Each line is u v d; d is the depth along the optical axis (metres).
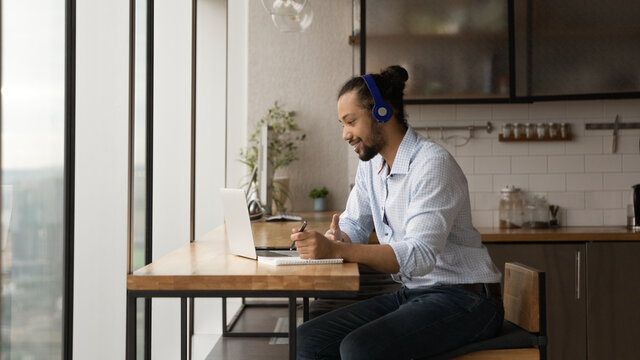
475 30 4.10
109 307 3.46
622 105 4.40
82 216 3.39
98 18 3.42
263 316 4.62
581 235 3.86
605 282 3.84
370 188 2.28
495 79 4.09
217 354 3.71
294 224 3.52
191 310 3.88
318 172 4.84
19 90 3.02
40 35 3.05
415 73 4.12
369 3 4.13
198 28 4.44
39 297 3.09
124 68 3.45
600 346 3.84
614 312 3.83
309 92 4.82
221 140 4.45
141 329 4.13
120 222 3.46
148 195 3.37
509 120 4.46
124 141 3.45
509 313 2.10
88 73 3.40
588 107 4.42
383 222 2.21
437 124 4.48
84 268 3.42
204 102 4.45
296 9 3.29
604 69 4.04
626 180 4.40
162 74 4.25
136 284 1.71
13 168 2.99
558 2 4.05
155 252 4.17
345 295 1.67
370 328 1.81
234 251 2.11
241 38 4.89
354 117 2.02
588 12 4.04
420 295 2.04
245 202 1.97
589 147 4.42
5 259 2.91
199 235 4.45
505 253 3.87
